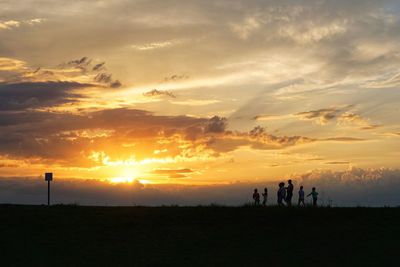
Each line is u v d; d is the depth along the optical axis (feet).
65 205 152.87
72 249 118.62
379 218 135.54
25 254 115.75
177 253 116.67
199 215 141.08
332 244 120.47
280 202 155.33
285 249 118.32
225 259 113.29
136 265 110.11
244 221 135.85
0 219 136.56
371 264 110.01
